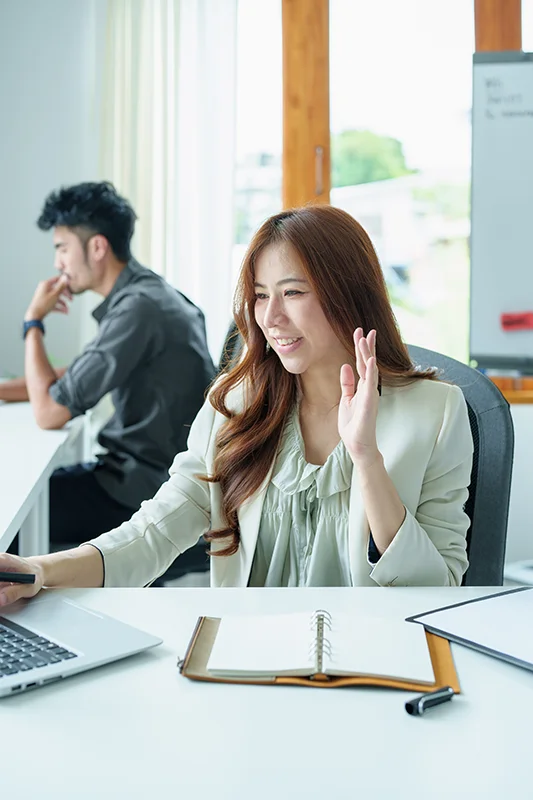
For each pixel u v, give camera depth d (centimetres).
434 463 135
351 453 123
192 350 252
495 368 317
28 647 92
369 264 138
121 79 338
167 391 249
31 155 349
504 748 74
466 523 136
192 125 343
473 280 315
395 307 351
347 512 136
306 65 344
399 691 85
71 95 348
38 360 251
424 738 76
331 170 350
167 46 338
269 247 136
